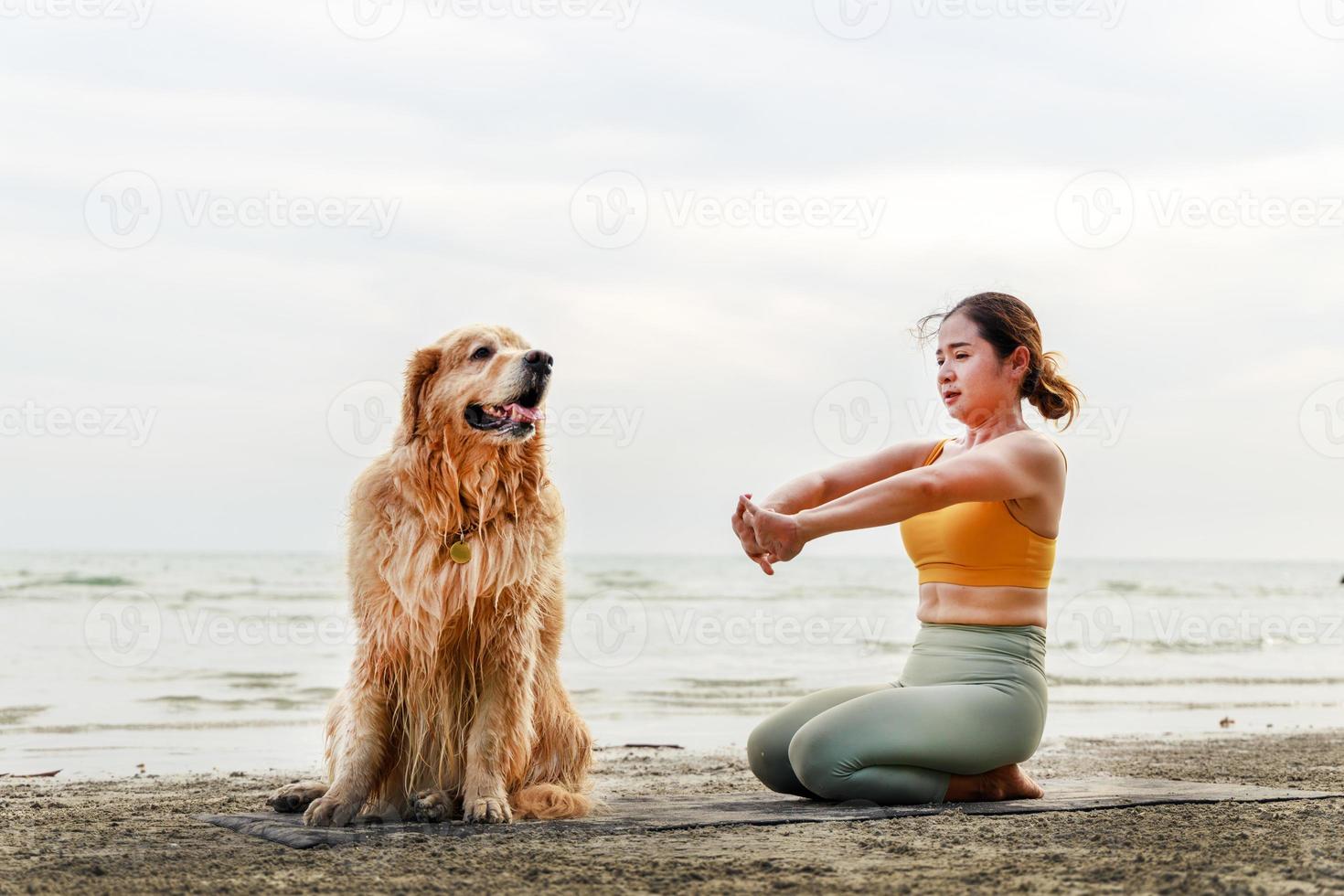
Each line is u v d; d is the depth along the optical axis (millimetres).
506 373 3904
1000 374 4199
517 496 4055
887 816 3709
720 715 9172
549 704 4355
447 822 3816
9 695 10086
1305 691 11102
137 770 6016
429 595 3918
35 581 24703
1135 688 11367
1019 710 3984
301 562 30656
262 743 7262
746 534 3816
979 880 2707
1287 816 3674
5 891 2715
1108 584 34062
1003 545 4059
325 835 3416
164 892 2695
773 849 3164
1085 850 3078
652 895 2613
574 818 3871
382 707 3992
